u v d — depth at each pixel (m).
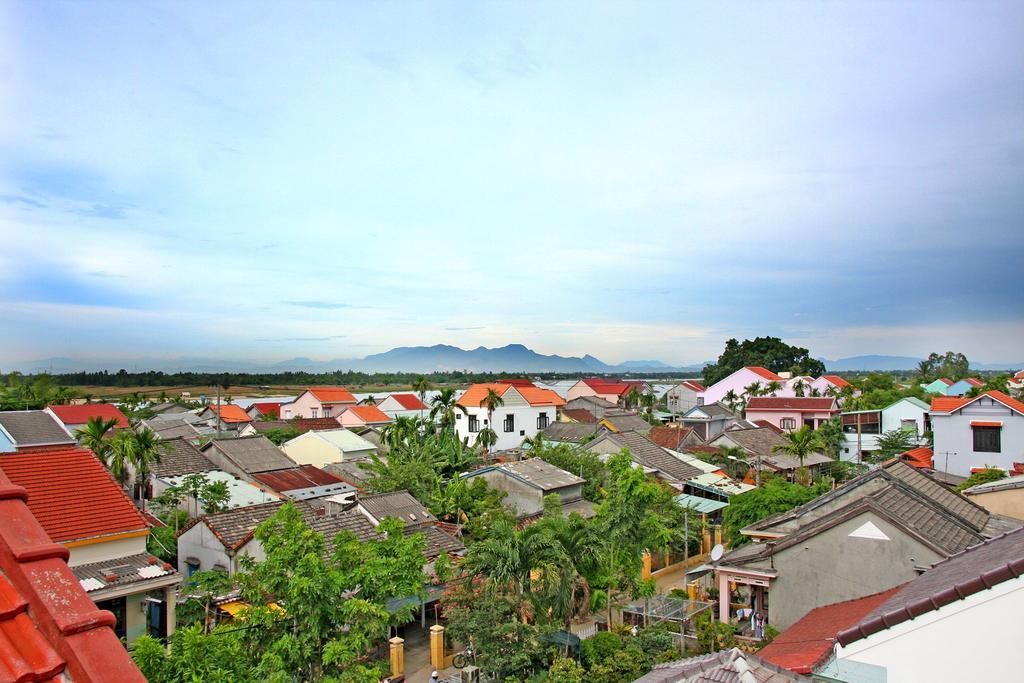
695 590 27.58
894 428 64.12
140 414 82.06
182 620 25.02
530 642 21.31
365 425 80.62
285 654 15.66
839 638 9.75
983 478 36.62
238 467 46.12
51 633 4.36
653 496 26.84
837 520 18.45
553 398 81.31
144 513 37.22
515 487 40.50
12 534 4.77
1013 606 8.69
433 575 28.17
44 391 82.94
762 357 132.88
